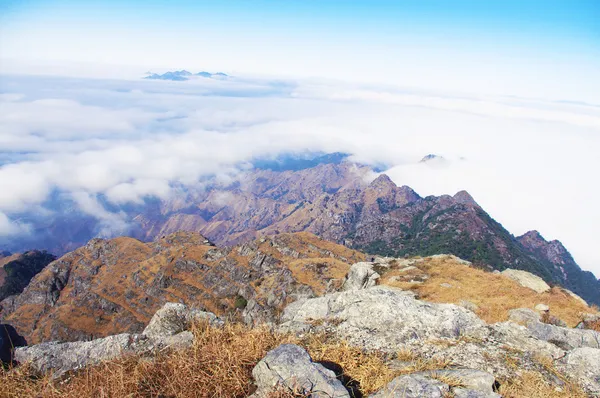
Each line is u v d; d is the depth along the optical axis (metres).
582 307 24.05
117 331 137.00
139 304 142.25
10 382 6.32
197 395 5.75
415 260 40.94
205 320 8.67
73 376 6.68
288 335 8.77
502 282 30.39
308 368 6.02
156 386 6.01
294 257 134.50
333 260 112.62
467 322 10.59
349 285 36.09
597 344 11.33
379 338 9.29
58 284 175.62
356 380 7.03
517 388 7.70
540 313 19.12
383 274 36.62
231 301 123.44
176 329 8.56
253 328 8.36
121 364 6.57
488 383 6.80
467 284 30.36
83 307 148.38
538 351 9.55
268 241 143.00
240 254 143.12
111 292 153.38
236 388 5.92
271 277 114.50
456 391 6.33
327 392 5.65
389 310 10.39
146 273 153.88
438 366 8.02
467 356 8.81
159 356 7.02
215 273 138.38
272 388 5.69
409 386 6.21
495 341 9.83
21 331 159.25
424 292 27.78
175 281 141.75
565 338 11.57
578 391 8.07
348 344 8.84
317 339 8.98
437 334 9.80
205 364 6.45
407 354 8.44
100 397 5.59
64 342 7.89
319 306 12.99
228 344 7.40
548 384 8.20
